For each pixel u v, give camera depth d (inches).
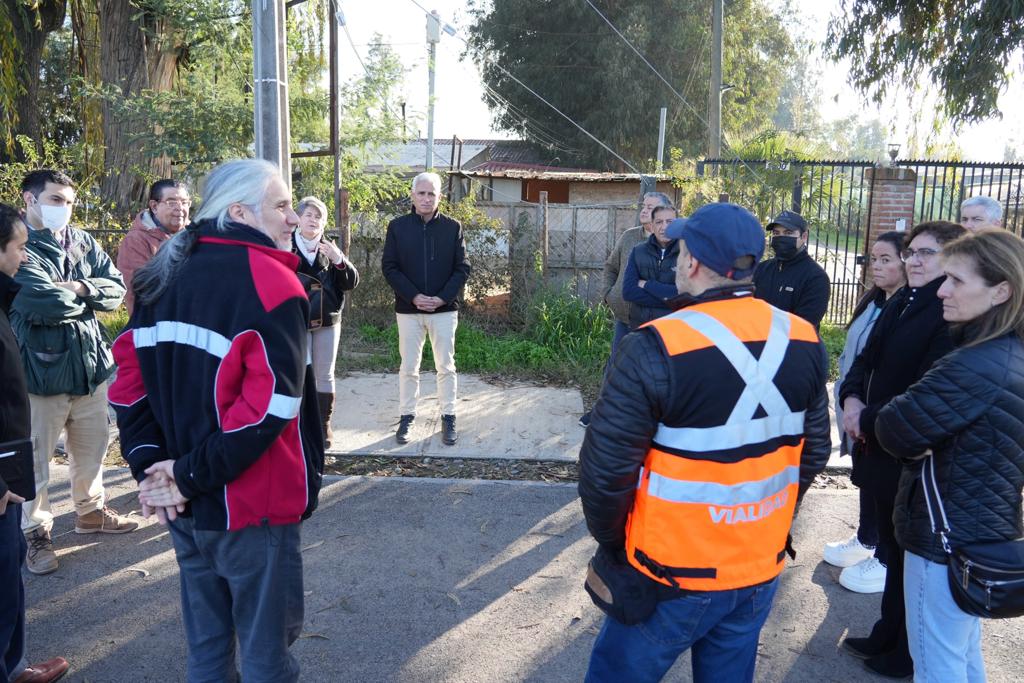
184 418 89.9
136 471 93.8
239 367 87.8
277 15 237.9
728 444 80.0
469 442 229.8
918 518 99.4
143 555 161.5
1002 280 92.2
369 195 429.7
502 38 1282.0
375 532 173.8
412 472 210.1
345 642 133.6
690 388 78.3
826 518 184.4
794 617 143.3
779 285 181.8
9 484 103.0
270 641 94.8
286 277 90.1
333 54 324.5
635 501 84.7
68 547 164.2
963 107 479.8
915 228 126.4
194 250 91.7
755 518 83.1
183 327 88.9
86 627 136.6
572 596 149.1
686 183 399.2
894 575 124.6
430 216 219.8
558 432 239.6
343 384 287.4
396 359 314.3
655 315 193.6
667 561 82.3
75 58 608.1
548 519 181.8
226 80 468.1
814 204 423.5
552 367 308.7
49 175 152.3
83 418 161.9
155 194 182.1
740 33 1300.4
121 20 487.8
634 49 1095.6
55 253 151.4
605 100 1251.2
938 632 99.0
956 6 482.0
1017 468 93.2
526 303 348.5
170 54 502.9
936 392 93.6
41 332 148.6
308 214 201.8
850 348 153.1
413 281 219.6
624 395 80.0
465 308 359.9
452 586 151.9
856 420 130.4
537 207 355.9
